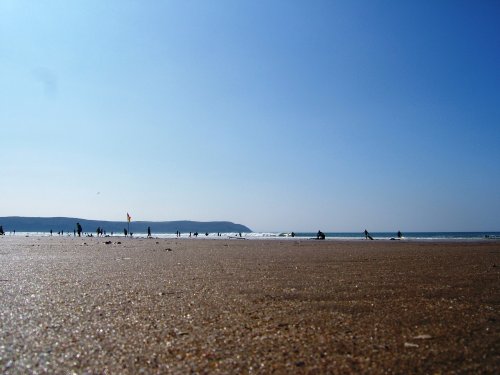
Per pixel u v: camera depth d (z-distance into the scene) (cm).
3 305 745
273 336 542
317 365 435
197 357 461
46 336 543
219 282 1029
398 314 665
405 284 970
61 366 434
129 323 614
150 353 474
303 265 1451
